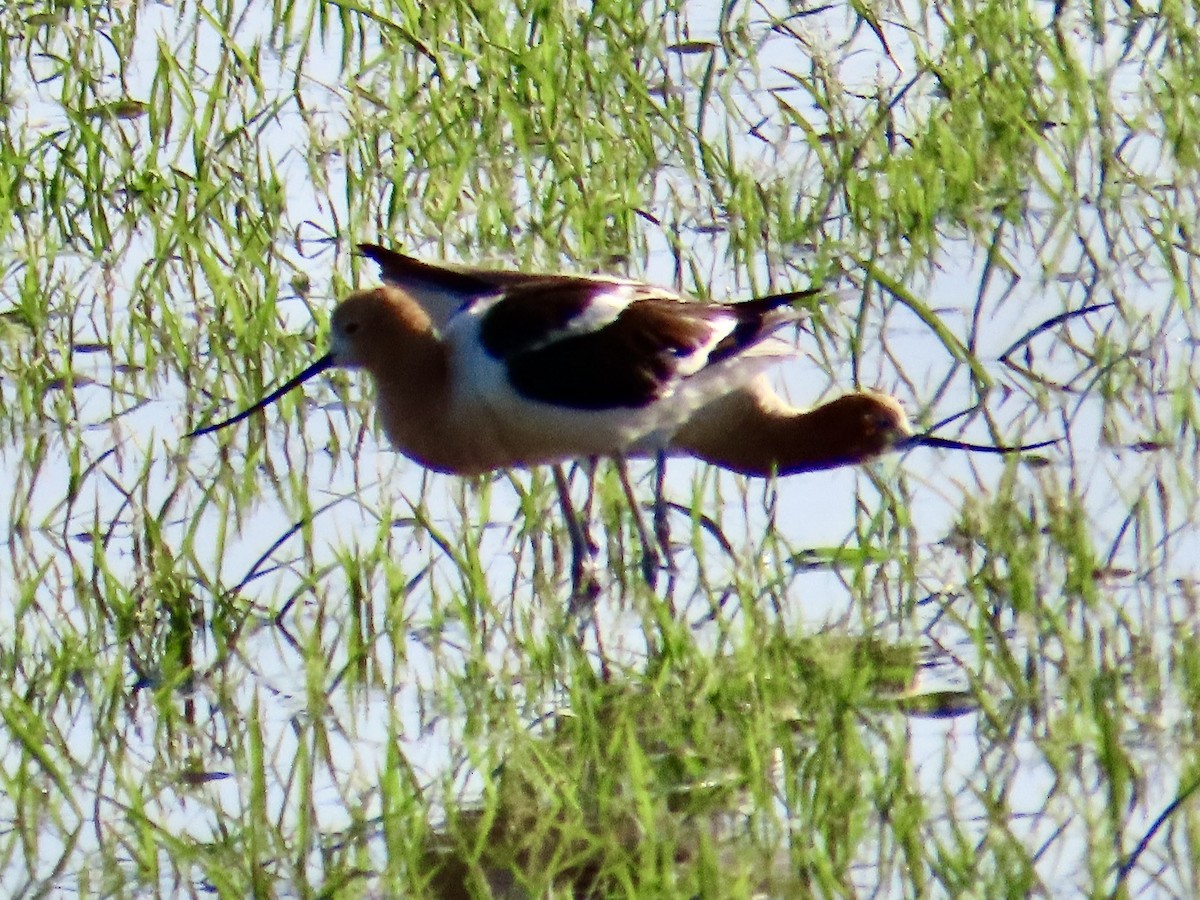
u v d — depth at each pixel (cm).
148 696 997
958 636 1012
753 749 851
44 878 849
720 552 1123
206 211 1403
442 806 891
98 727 959
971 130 1466
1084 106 1453
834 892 805
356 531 1146
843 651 970
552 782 889
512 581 1093
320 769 928
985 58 1620
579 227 1368
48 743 948
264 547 1131
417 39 1491
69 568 1105
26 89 1658
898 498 1156
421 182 1498
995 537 1048
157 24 1767
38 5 1806
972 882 791
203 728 968
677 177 1503
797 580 1080
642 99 1491
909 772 864
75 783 919
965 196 1423
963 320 1323
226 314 1328
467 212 1441
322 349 1286
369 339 1140
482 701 963
